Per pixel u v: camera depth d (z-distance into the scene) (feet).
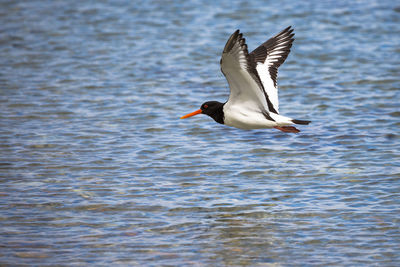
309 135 57.16
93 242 38.65
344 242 38.22
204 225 40.65
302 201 43.80
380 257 36.45
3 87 72.13
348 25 93.76
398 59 79.30
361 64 78.02
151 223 41.06
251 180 47.62
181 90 70.90
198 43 88.07
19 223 41.06
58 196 45.06
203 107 44.80
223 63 38.58
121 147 54.85
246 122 42.78
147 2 109.70
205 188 46.26
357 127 58.75
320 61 79.87
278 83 72.64
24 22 100.27
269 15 99.66
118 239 39.01
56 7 108.88
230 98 42.47
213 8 104.73
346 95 67.97
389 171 48.37
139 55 83.76
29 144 55.57
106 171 49.55
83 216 42.09
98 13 104.17
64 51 86.12
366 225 40.16
